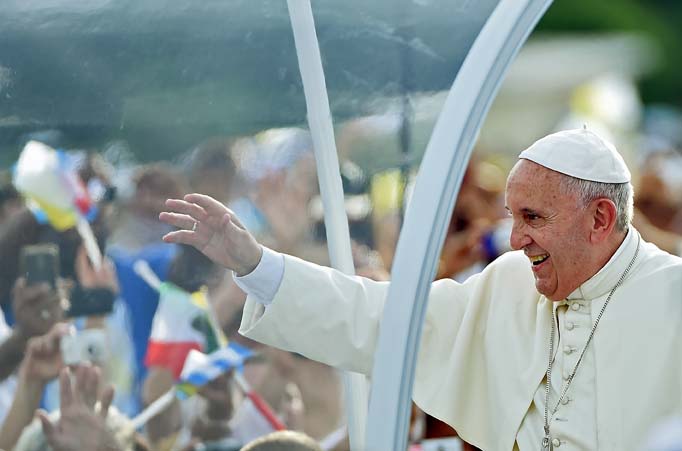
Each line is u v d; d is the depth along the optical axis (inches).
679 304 589.9
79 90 488.4
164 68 493.0
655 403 583.2
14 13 486.0
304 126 499.2
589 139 583.8
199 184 500.1
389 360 454.0
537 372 599.8
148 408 490.6
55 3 486.9
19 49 486.9
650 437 595.5
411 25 494.3
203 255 509.7
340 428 517.0
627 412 582.6
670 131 1702.8
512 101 1632.6
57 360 482.3
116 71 490.6
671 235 1065.5
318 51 493.4
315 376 526.0
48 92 486.9
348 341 530.0
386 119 495.8
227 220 502.3
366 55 495.8
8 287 481.4
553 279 590.9
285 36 497.0
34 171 484.1
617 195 583.2
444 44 492.1
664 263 600.1
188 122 494.9
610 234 589.0
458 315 621.3
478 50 460.1
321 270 531.2
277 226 518.6
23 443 477.4
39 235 483.5
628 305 591.2
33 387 479.5
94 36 489.1
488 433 615.8
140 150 493.4
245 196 509.4
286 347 528.7
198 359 499.8
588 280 593.6
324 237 520.7
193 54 494.0
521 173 580.7
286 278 526.6
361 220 505.4
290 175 506.9
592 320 595.5
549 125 1614.2
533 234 581.3
